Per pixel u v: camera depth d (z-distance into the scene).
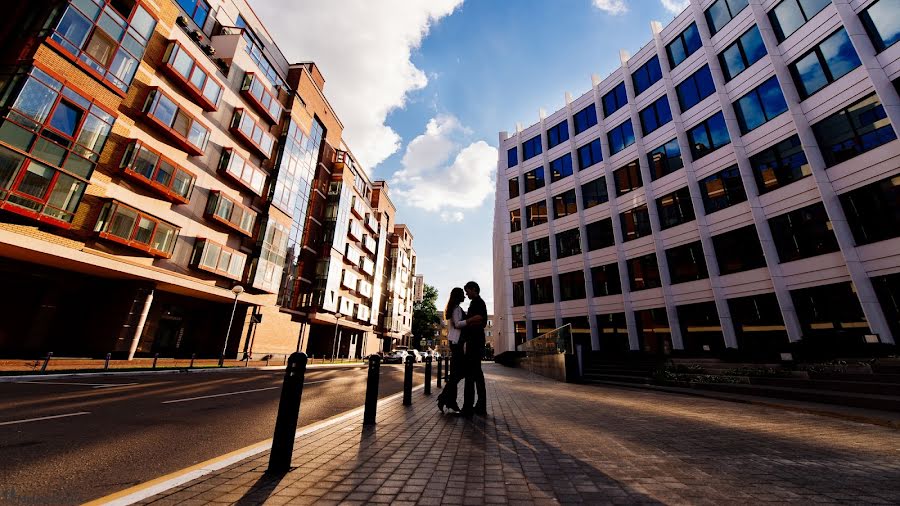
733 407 7.08
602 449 3.60
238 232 22.62
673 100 21.41
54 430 4.46
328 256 33.59
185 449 3.85
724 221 18.11
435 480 2.64
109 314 16.97
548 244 28.61
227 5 23.77
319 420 5.73
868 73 13.04
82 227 14.36
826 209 13.77
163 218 17.83
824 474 2.79
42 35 12.69
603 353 20.94
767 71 16.83
